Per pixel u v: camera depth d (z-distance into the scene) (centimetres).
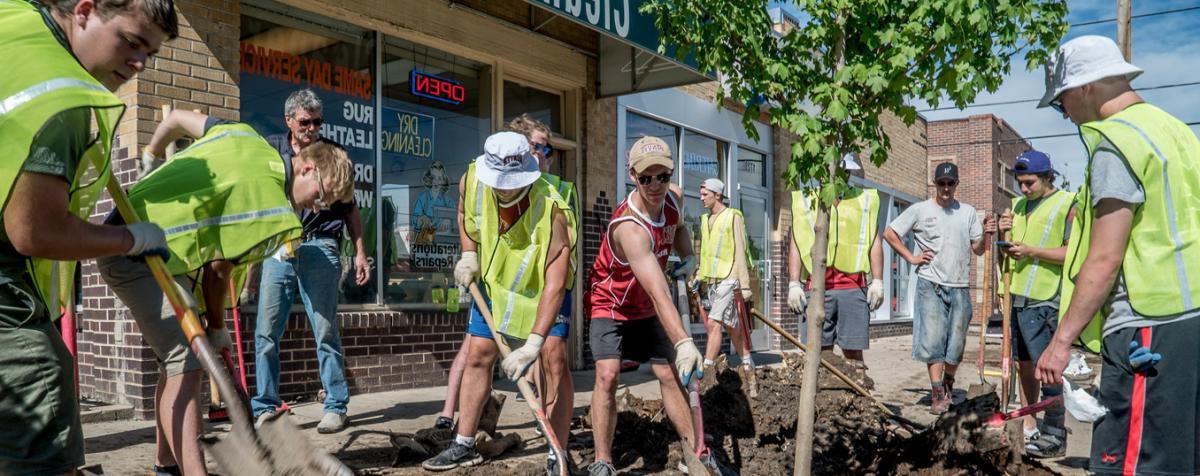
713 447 487
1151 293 282
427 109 783
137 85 559
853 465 462
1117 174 284
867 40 362
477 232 462
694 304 742
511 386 774
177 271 308
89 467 396
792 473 455
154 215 307
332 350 541
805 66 381
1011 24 352
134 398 571
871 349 1406
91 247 232
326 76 695
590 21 725
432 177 788
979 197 2783
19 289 230
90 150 233
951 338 701
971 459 414
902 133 1994
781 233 1334
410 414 610
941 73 356
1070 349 299
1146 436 284
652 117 1053
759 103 396
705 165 1180
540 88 906
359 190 717
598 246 937
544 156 485
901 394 808
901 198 1981
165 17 240
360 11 698
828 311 730
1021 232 575
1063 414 568
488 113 843
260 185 326
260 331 520
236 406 264
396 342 739
